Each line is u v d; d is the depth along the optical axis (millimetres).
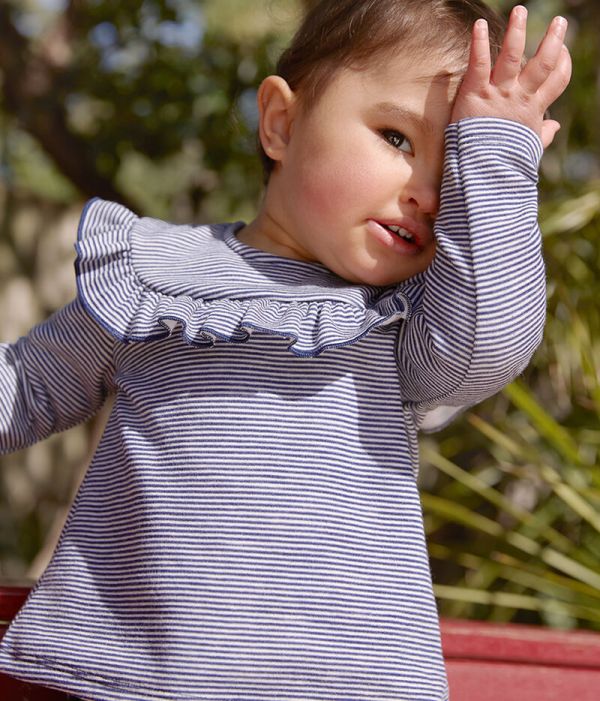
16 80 3854
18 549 3996
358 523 1154
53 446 4301
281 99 1368
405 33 1261
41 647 1178
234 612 1108
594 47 3322
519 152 1200
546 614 2957
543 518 2727
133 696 1117
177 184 4258
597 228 2611
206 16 3805
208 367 1211
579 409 2684
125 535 1187
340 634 1110
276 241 1361
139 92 3832
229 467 1158
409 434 1273
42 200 4270
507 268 1167
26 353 1368
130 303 1258
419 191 1242
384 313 1224
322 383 1193
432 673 1135
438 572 3355
